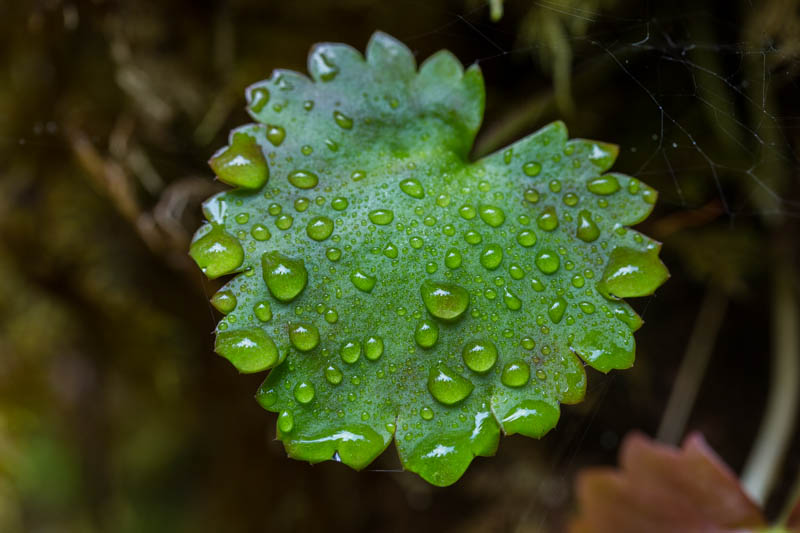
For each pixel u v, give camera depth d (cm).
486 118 20
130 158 20
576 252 16
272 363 16
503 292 16
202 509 28
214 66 20
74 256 22
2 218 21
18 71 20
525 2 18
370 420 16
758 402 20
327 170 17
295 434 16
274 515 22
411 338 16
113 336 23
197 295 21
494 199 17
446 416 16
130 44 20
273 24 20
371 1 19
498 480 21
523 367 16
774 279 20
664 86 19
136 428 30
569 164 17
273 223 16
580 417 20
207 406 24
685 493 18
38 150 21
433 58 17
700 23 18
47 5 20
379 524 21
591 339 16
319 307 16
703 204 19
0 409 27
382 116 17
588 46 19
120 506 32
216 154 17
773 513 19
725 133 19
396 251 16
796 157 19
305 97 17
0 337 25
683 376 20
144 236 20
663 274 16
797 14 18
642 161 19
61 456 32
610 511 18
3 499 31
